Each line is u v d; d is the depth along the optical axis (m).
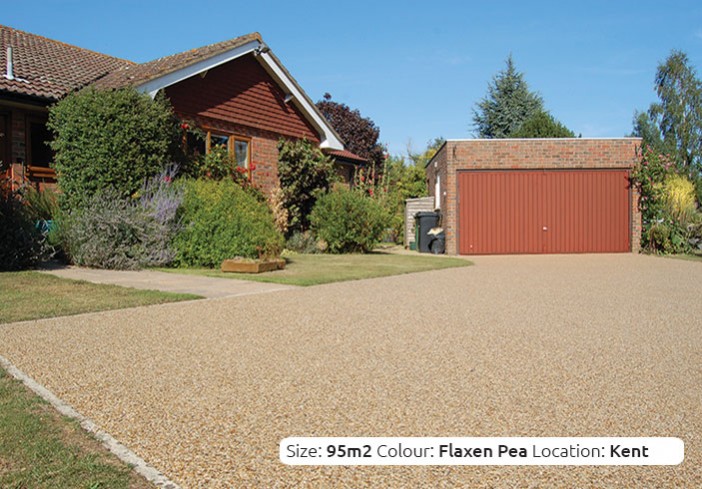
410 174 32.06
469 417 3.12
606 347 4.69
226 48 14.29
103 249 9.36
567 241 16.73
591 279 9.56
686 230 16.19
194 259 10.13
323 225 15.52
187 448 2.70
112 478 2.38
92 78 14.52
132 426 2.94
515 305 6.71
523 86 37.41
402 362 4.17
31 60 14.27
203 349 4.44
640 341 4.91
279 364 4.07
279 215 15.19
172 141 11.82
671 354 4.48
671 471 2.54
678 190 16.70
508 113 37.12
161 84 12.72
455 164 16.61
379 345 4.66
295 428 2.95
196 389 3.52
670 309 6.54
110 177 10.19
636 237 16.69
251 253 10.50
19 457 2.54
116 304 6.07
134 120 10.45
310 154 16.55
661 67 42.28
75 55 16.61
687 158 40.31
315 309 6.17
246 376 3.79
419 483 2.42
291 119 17.17
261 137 16.12
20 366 3.88
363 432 2.91
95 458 2.55
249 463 2.56
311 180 16.58
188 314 5.73
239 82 15.38
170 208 10.05
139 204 10.20
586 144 16.61
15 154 12.23
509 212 16.67
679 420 3.11
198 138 14.16
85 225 9.54
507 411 3.22
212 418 3.07
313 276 9.00
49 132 13.11
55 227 9.95
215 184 11.25
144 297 6.49
